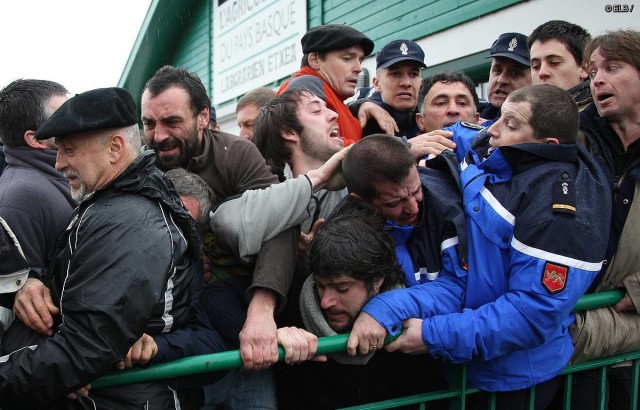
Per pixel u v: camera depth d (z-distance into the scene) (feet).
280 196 6.02
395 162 5.66
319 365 6.23
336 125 7.54
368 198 5.92
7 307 5.28
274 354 5.34
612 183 6.81
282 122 7.26
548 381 6.35
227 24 30.17
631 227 6.61
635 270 6.64
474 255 5.92
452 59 17.54
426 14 18.31
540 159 5.98
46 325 4.97
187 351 5.33
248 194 6.15
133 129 5.43
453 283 6.03
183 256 5.45
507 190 5.96
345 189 7.30
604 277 6.73
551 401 6.90
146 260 4.79
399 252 6.19
